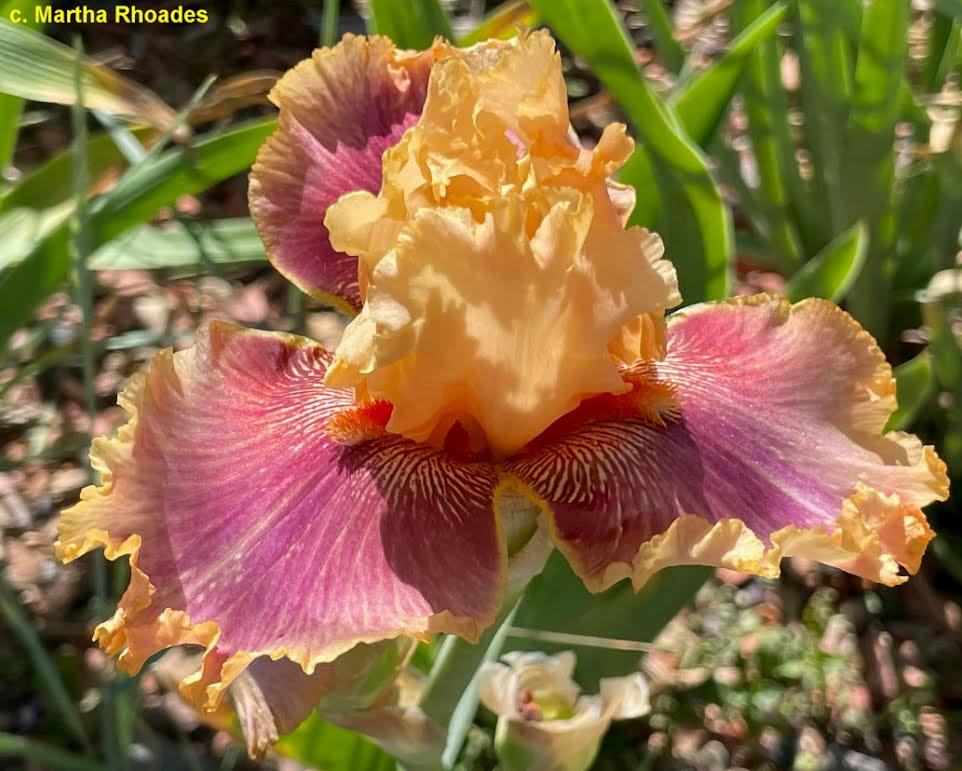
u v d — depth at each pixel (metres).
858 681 0.38
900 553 0.18
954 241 0.42
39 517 0.42
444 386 0.18
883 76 0.36
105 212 0.32
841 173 0.40
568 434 0.20
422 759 0.23
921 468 0.19
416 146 0.19
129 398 0.18
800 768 0.35
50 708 0.36
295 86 0.23
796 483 0.19
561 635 0.27
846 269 0.30
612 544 0.18
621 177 0.30
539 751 0.23
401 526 0.18
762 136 0.45
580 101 0.59
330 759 0.27
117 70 0.60
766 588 0.40
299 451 0.19
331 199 0.23
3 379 0.46
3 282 0.31
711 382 0.21
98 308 0.43
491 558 0.18
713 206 0.28
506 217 0.17
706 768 0.35
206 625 0.16
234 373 0.20
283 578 0.17
